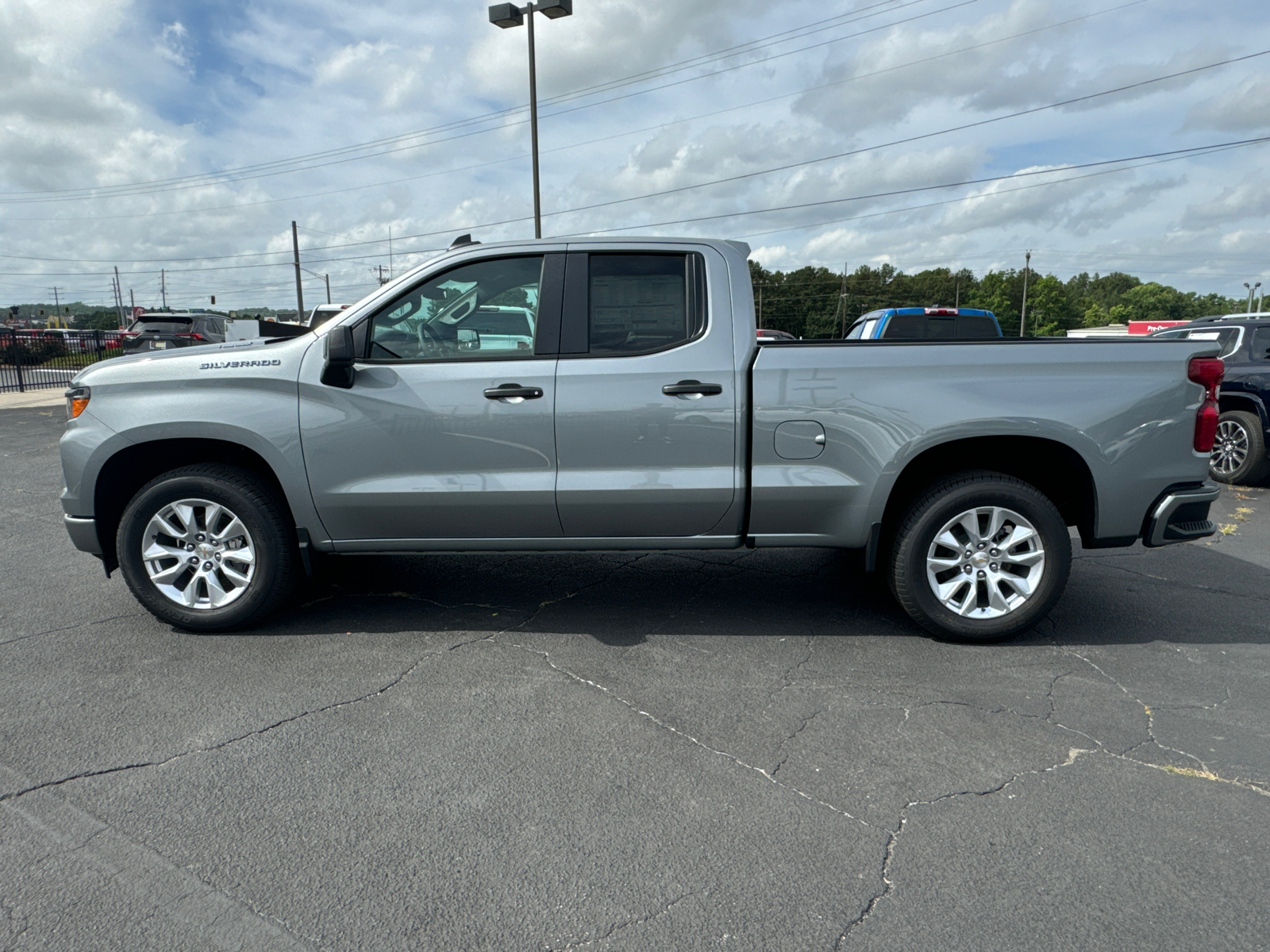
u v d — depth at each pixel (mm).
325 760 2803
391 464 3809
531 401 3752
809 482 3762
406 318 3867
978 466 4039
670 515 3850
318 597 4531
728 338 3775
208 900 2107
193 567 3988
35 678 3469
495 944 1957
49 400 17391
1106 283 175500
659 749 2889
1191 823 2447
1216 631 4062
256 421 3773
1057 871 2221
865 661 3684
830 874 2211
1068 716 3143
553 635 3982
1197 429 3732
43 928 2000
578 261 3846
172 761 2793
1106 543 3805
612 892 2143
